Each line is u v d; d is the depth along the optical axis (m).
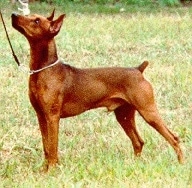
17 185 10.70
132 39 22.61
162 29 24.12
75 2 30.97
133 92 11.61
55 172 11.27
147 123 12.74
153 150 12.50
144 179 10.72
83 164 11.59
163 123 11.70
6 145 13.07
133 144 12.16
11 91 16.55
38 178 11.11
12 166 11.73
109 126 14.01
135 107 11.68
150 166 11.29
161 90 16.69
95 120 14.46
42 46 11.21
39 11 28.81
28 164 12.01
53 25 11.20
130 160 11.78
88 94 11.59
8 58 19.92
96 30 23.95
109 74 11.66
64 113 11.58
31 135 13.69
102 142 13.02
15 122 14.48
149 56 20.41
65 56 20.42
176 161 11.78
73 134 13.69
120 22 25.53
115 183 10.55
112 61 19.80
